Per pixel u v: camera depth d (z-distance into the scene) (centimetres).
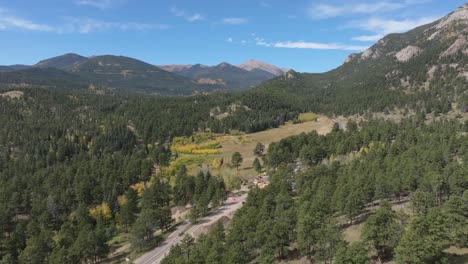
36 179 18325
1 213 13875
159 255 10750
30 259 10675
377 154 13638
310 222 7719
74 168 19588
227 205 13912
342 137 19262
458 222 6372
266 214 9450
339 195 9375
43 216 13962
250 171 18762
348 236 8256
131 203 14238
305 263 7725
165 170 19462
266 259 7381
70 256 10412
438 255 5678
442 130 16938
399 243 5991
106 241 11844
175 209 14950
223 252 8050
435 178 8662
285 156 17700
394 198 10069
